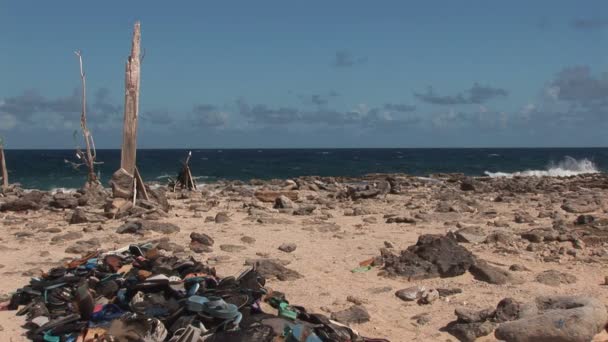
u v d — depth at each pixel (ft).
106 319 21.97
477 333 21.86
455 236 38.78
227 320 20.58
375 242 38.73
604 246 36.17
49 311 23.66
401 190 77.20
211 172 175.73
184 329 19.58
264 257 34.58
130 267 27.35
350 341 20.36
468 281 29.17
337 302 26.03
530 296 26.43
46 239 40.50
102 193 63.87
